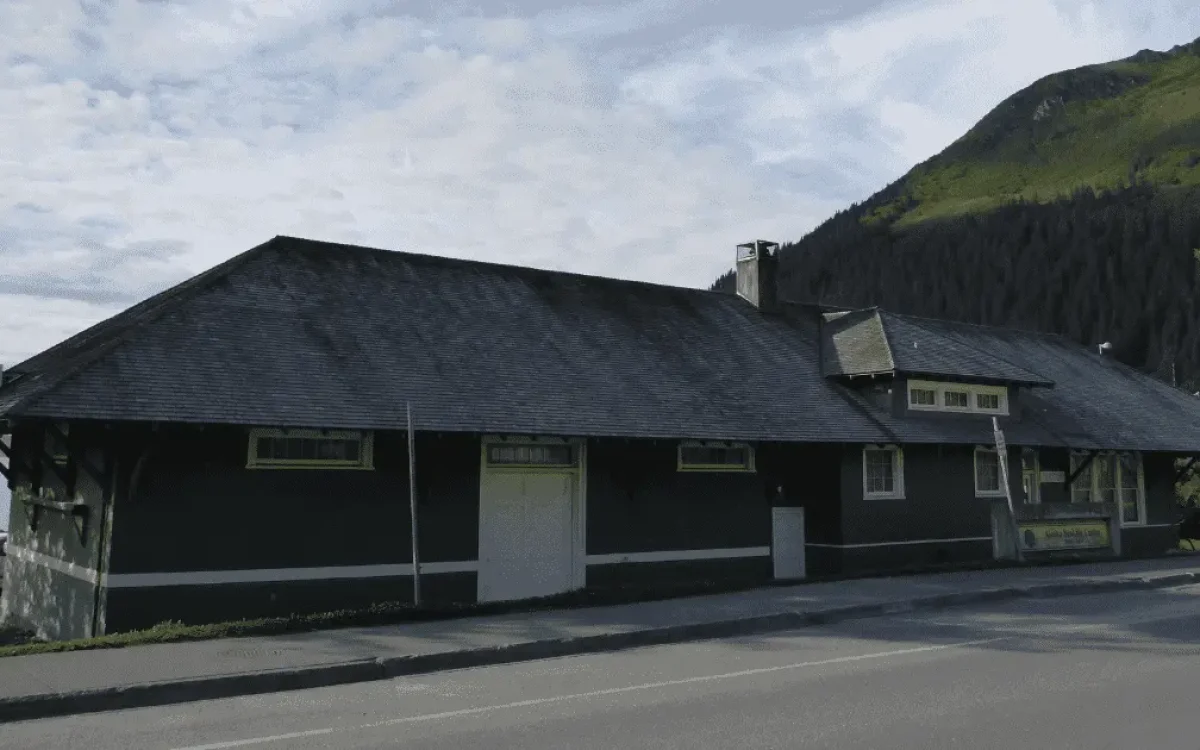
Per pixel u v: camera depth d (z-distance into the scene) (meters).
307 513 14.20
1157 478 27.39
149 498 13.04
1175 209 140.75
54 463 14.33
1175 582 18.64
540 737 7.05
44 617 15.27
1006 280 129.38
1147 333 110.69
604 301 21.48
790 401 20.00
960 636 12.00
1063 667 9.84
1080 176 194.12
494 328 18.30
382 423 14.13
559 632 11.55
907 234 170.12
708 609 13.48
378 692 8.91
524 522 16.41
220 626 11.54
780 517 19.73
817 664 10.10
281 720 7.72
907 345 22.45
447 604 13.49
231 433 13.73
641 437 16.47
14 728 7.62
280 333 15.38
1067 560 21.84
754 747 6.76
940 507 21.55
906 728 7.30
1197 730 7.23
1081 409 26.31
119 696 8.45
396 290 18.22
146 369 13.30
